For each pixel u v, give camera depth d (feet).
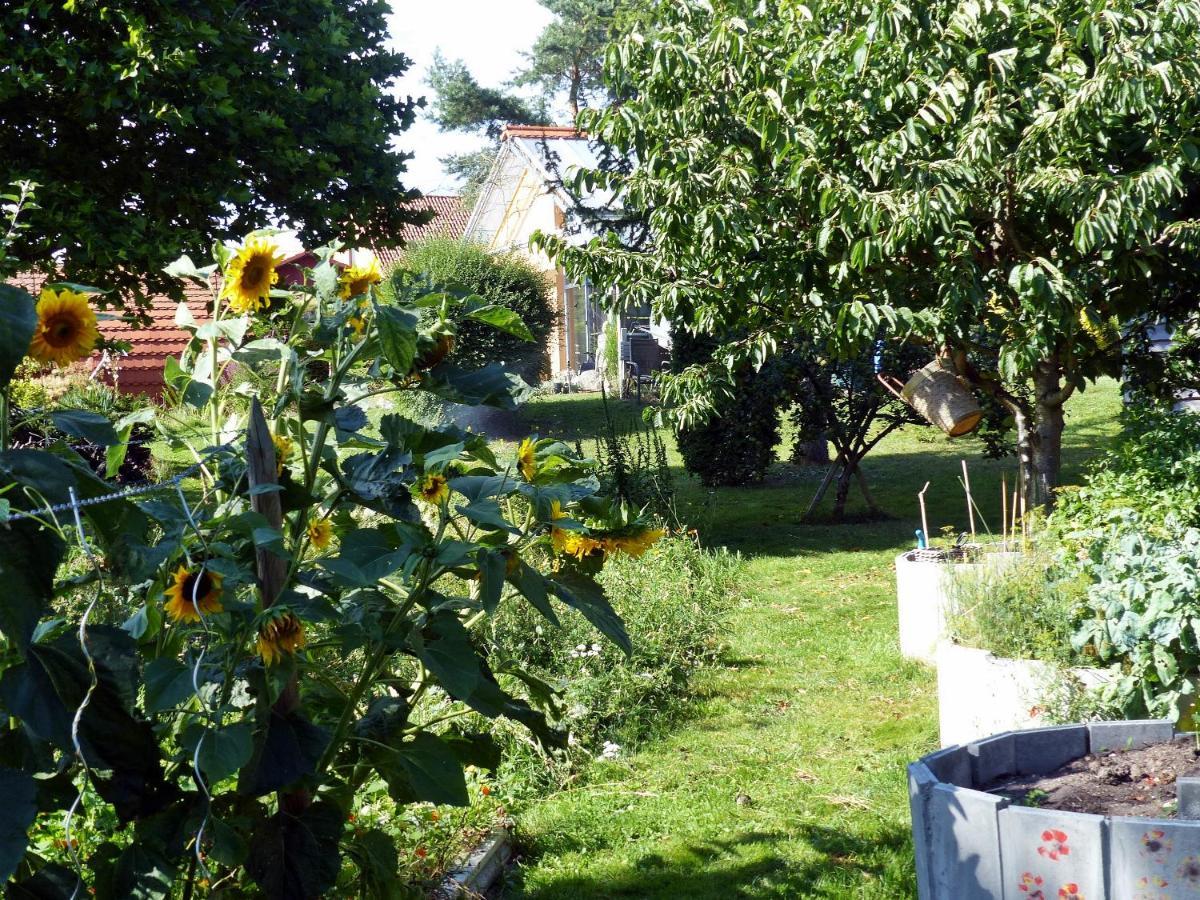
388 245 37.50
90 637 7.76
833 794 17.13
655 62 25.45
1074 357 26.09
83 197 27.99
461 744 10.89
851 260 23.18
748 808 16.78
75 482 7.72
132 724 7.79
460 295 10.57
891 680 22.98
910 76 22.49
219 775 7.82
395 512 9.48
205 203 31.30
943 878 10.36
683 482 53.78
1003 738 12.01
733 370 28.45
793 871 14.53
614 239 29.17
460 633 9.55
